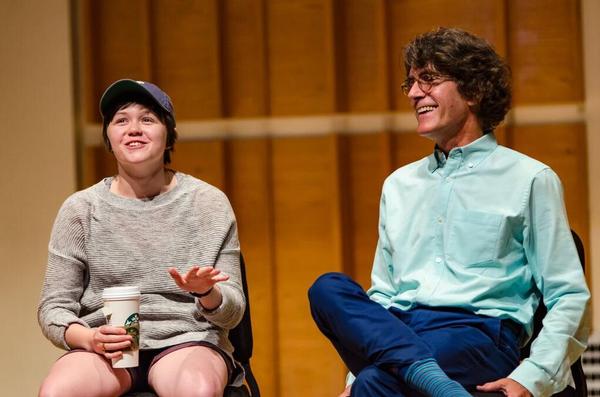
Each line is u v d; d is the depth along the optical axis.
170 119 7.34
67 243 7.11
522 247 6.72
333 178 11.89
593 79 11.26
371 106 11.95
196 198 7.23
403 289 7.00
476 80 6.85
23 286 12.34
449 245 6.80
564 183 11.41
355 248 12.05
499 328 6.42
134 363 6.48
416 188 7.12
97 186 7.36
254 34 12.14
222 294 6.64
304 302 12.09
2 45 12.39
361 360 6.36
